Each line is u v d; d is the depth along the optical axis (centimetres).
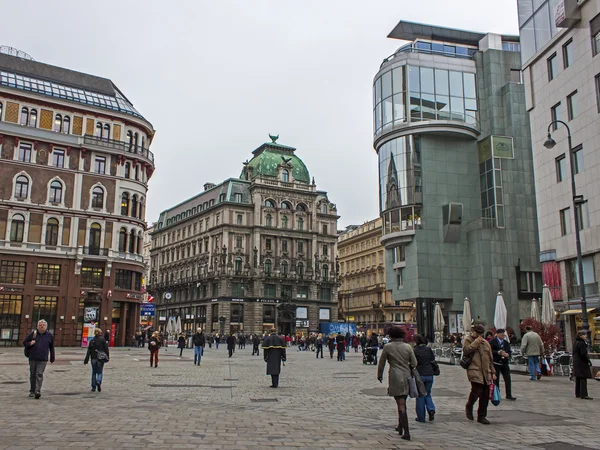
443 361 3416
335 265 10862
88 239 5906
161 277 12500
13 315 5431
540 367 2456
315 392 1831
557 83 4006
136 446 912
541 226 4144
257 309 9906
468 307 3769
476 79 5828
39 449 878
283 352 2012
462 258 5509
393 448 942
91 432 1028
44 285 5606
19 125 5672
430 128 5500
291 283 10275
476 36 6091
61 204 5816
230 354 4266
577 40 3791
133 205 6319
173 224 12150
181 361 3591
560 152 3944
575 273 3762
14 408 1335
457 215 5438
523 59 4438
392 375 1056
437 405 1522
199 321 10462
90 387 1864
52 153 5844
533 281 5447
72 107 6006
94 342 1756
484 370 1215
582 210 3712
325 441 991
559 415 1334
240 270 10019
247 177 10762
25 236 5578
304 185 10750
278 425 1151
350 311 11269
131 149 6362
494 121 5706
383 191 5775
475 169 5716
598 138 3553
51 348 1572
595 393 1800
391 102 5662
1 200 5491
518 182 5559
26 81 5884
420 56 5666
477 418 1230
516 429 1148
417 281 5362
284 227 10425
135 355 4284
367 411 1398
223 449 905
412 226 5453
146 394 1689
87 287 5841
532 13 4334
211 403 1498
